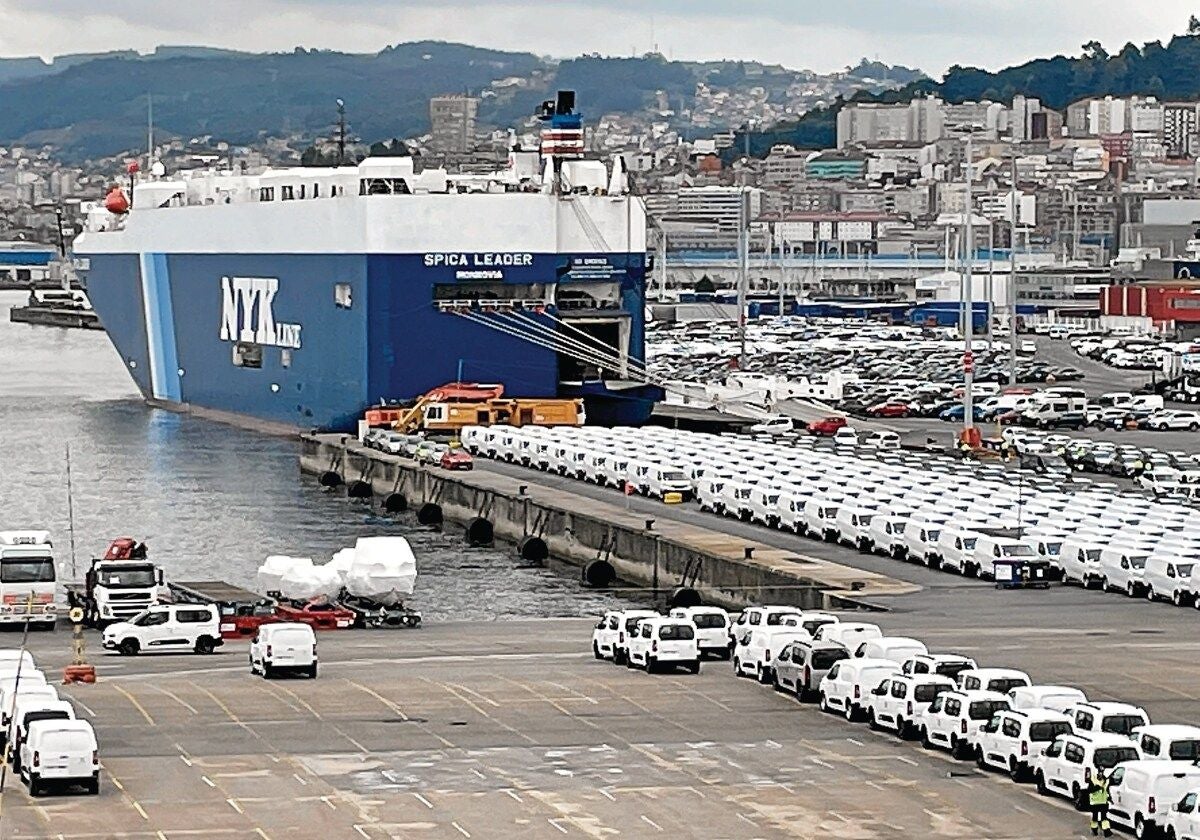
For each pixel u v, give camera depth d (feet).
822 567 521.24
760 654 378.73
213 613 422.82
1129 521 576.20
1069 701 317.42
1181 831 258.98
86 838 260.83
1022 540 512.22
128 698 357.82
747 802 284.41
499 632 462.19
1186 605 469.57
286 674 381.19
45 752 281.74
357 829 267.18
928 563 534.78
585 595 559.79
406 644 436.35
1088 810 280.10
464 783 293.43
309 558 620.08
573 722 338.75
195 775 296.71
